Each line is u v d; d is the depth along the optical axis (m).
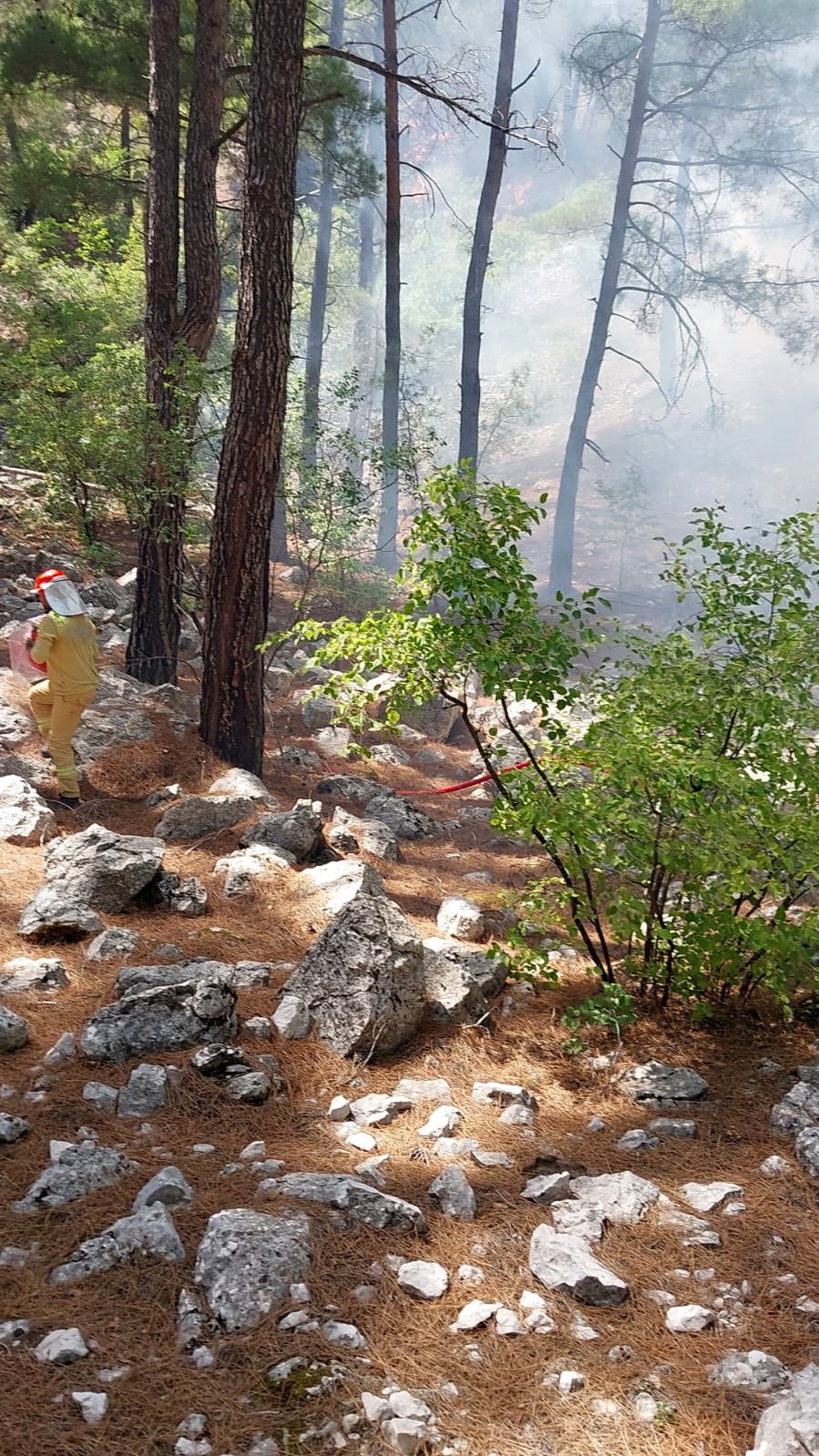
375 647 5.36
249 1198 3.74
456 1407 2.95
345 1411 2.88
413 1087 4.71
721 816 4.84
